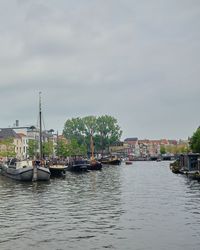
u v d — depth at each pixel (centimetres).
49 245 2503
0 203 4266
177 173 9538
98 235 2741
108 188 5866
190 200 4388
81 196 4853
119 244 2511
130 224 3080
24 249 2419
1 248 2441
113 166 14988
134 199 4525
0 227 3012
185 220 3209
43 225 3075
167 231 2838
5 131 16675
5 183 6706
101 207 3925
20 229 2942
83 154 17200
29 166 7106
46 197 4766
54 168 8006
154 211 3653
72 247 2455
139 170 11506
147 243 2528
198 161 8362
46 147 13712
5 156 12062
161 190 5509
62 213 3594
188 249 2394
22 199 4591
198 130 10300
